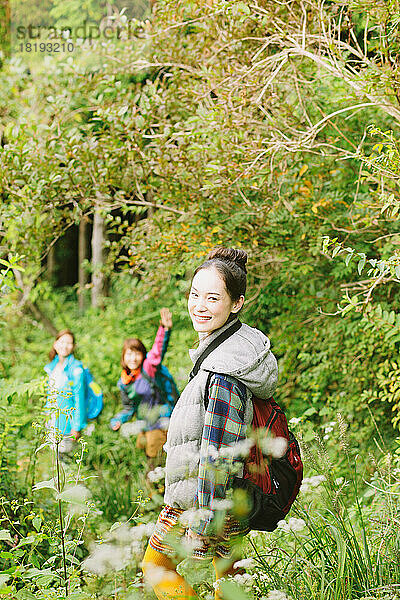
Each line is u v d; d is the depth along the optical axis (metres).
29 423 5.38
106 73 5.72
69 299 12.79
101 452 5.74
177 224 5.59
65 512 4.19
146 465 5.25
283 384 5.94
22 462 4.91
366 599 2.49
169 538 2.85
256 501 2.77
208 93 4.90
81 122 6.43
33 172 5.09
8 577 2.63
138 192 5.48
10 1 7.34
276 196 4.94
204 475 2.68
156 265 5.97
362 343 5.09
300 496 3.44
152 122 5.41
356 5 3.76
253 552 3.30
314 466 3.13
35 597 2.65
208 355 2.91
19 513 4.15
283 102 4.79
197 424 2.81
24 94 6.50
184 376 5.99
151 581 2.82
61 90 5.88
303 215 5.00
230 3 3.98
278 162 4.66
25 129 5.34
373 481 4.03
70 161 5.15
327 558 2.86
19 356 8.94
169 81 5.50
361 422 5.31
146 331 8.55
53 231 5.57
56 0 7.10
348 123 5.01
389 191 4.18
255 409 2.89
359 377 5.24
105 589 2.94
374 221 4.38
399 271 3.20
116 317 9.29
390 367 5.07
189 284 7.02
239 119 4.59
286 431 3.00
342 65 4.13
